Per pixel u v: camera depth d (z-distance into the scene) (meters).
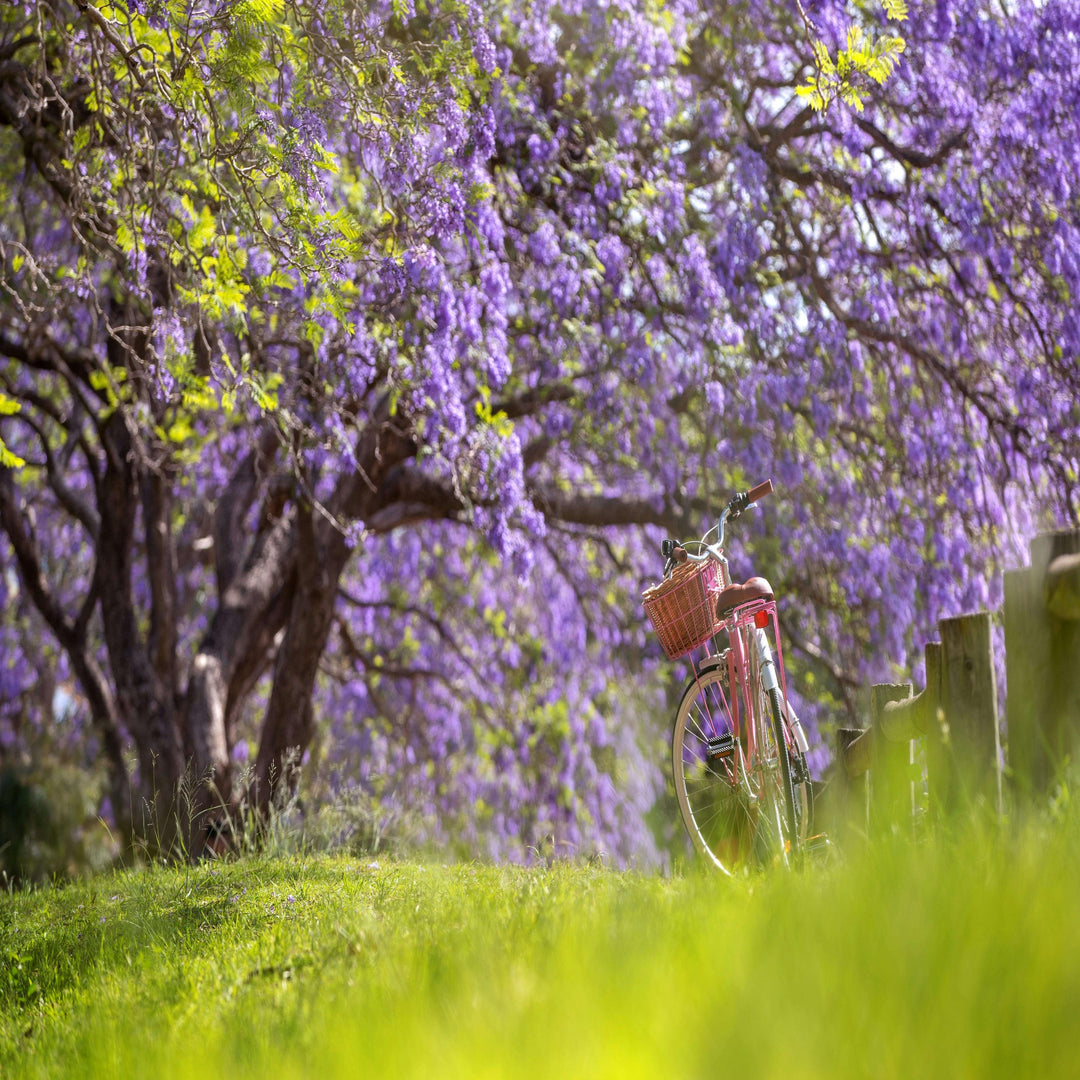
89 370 15.45
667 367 14.80
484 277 12.39
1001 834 3.32
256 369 12.82
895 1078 1.93
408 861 8.27
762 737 5.79
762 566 15.88
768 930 2.80
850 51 9.30
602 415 15.36
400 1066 2.39
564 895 4.80
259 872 7.95
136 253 10.37
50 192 14.99
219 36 8.52
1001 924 2.44
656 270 14.30
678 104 15.09
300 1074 2.62
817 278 15.41
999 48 13.95
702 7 15.00
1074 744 3.98
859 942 2.51
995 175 14.52
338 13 9.05
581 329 14.15
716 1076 2.01
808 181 15.71
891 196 15.38
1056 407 15.19
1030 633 4.12
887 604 15.55
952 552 15.56
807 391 14.95
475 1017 2.58
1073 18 13.91
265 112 8.54
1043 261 14.70
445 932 3.91
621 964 2.75
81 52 10.70
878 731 5.72
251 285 11.01
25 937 7.50
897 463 15.88
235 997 4.14
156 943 6.20
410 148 9.61
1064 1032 1.97
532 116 13.52
